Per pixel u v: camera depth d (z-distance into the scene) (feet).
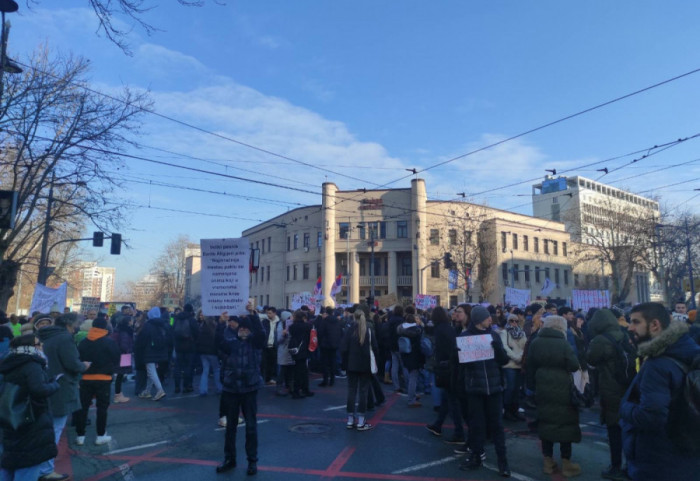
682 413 8.60
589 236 140.87
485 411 19.47
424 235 153.48
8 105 47.67
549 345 18.06
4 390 14.08
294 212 177.58
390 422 26.71
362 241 158.92
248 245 27.76
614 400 17.54
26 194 56.75
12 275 58.65
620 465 17.74
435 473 18.48
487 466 19.31
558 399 17.76
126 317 34.53
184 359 36.27
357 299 156.66
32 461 14.23
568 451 18.13
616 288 129.39
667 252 128.57
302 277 170.40
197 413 28.76
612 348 17.61
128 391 36.96
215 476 18.11
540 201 261.44
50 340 19.11
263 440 23.00
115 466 19.33
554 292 176.35
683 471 8.56
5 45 34.65
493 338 19.04
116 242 62.69
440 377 22.66
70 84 53.26
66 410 18.99
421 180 155.94
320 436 23.72
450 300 154.30
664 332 9.22
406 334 30.30
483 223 154.20
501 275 158.40
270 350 38.91
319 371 43.37
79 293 193.67
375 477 18.02
